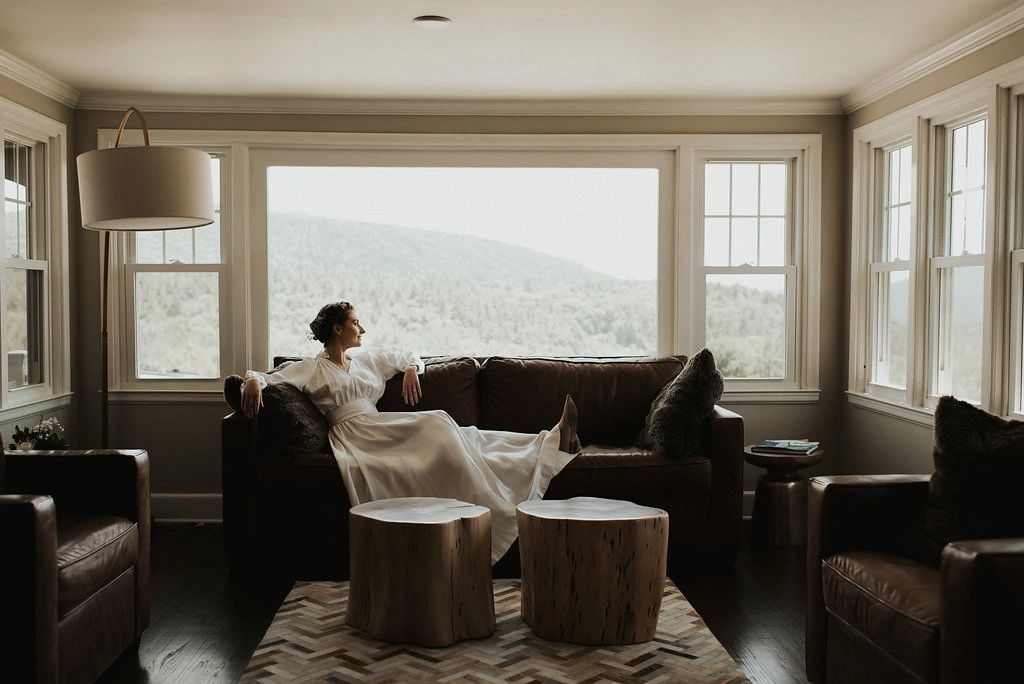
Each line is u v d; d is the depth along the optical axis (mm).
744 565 4277
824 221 5379
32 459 3195
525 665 2973
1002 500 2539
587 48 4215
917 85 4477
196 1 3541
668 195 5414
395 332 5715
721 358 5473
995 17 3730
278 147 5289
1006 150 3799
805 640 2945
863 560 2584
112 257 5207
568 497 4125
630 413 4754
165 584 3957
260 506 4109
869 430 5016
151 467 5254
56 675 2486
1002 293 3818
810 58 4398
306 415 4207
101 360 5133
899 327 4887
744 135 5316
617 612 3148
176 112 5215
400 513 3291
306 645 3152
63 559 2611
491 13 3699
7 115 4359
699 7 3631
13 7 3609
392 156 5348
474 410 4746
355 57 4363
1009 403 3803
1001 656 1978
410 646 3139
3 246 4277
